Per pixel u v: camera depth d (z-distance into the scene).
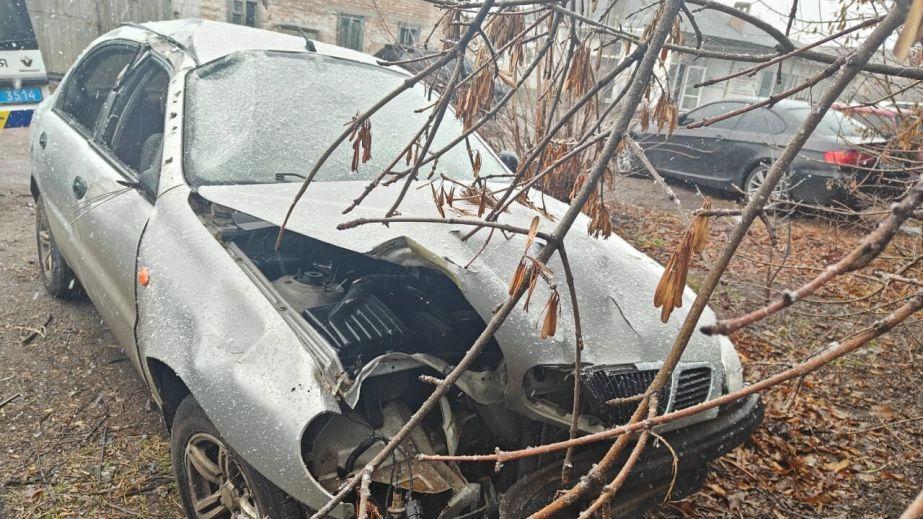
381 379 2.37
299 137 3.29
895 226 0.81
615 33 1.88
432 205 2.93
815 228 8.09
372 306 2.56
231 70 3.42
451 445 2.34
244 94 3.34
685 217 1.37
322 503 1.98
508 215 2.95
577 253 2.84
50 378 3.66
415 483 2.20
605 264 2.85
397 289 2.86
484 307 2.38
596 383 2.33
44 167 4.12
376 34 15.38
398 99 3.79
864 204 5.84
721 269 1.19
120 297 2.96
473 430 2.57
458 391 2.60
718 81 1.72
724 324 0.86
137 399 3.57
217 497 2.49
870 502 3.49
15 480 2.89
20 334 4.06
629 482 2.41
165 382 2.69
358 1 15.05
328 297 2.75
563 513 2.39
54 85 11.59
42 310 4.40
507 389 2.38
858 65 1.12
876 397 4.50
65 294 4.50
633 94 1.43
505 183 3.58
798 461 3.76
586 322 2.53
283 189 2.86
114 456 3.12
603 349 2.46
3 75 6.85
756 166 8.82
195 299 2.49
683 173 9.72
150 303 2.63
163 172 2.96
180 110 3.12
